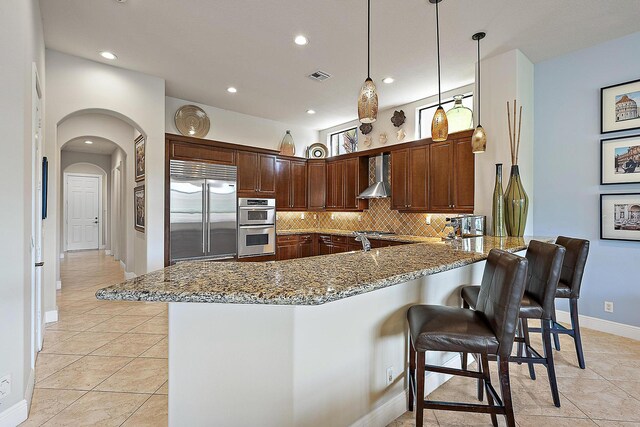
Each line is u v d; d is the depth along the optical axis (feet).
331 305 5.25
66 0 8.56
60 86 11.54
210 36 10.36
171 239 14.44
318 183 20.61
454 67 12.51
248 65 12.44
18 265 6.16
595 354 9.02
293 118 19.71
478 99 11.99
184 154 14.97
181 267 5.76
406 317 6.55
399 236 16.38
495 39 10.46
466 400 6.86
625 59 10.21
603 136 10.62
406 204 15.74
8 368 5.96
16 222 6.15
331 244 19.29
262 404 4.75
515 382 7.61
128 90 12.88
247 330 4.73
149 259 13.51
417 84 14.19
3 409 5.86
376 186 17.67
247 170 17.30
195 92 15.34
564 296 8.23
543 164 11.89
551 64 11.72
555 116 11.61
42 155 10.39
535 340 10.06
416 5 8.70
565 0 8.48
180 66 12.55
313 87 14.65
